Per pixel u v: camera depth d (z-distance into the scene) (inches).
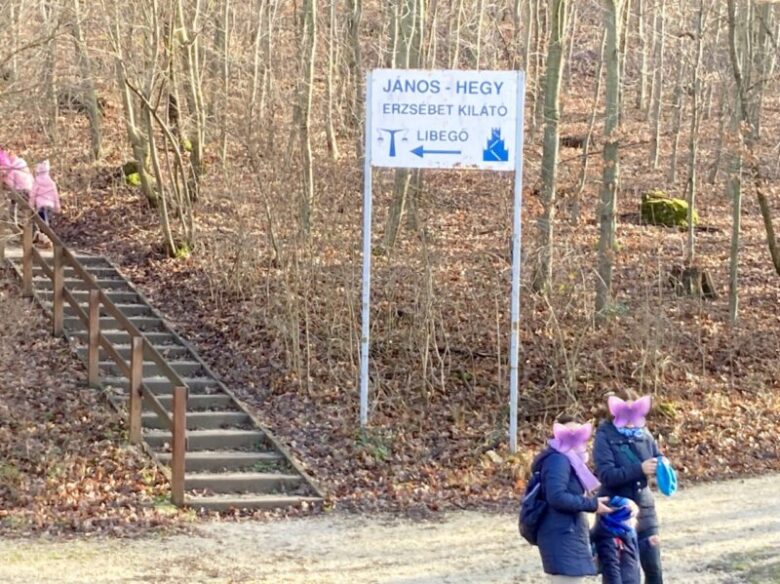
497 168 521.7
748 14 947.3
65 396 522.3
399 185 729.6
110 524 405.4
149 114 761.0
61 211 882.1
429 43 1034.7
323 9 1229.7
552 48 670.5
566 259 695.7
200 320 668.1
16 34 710.5
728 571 351.9
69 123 1059.3
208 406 550.0
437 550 382.9
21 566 349.7
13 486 432.8
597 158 1179.9
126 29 826.2
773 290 797.9
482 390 593.6
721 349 673.0
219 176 868.0
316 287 670.5
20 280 660.1
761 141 1134.4
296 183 753.6
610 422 294.0
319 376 597.0
